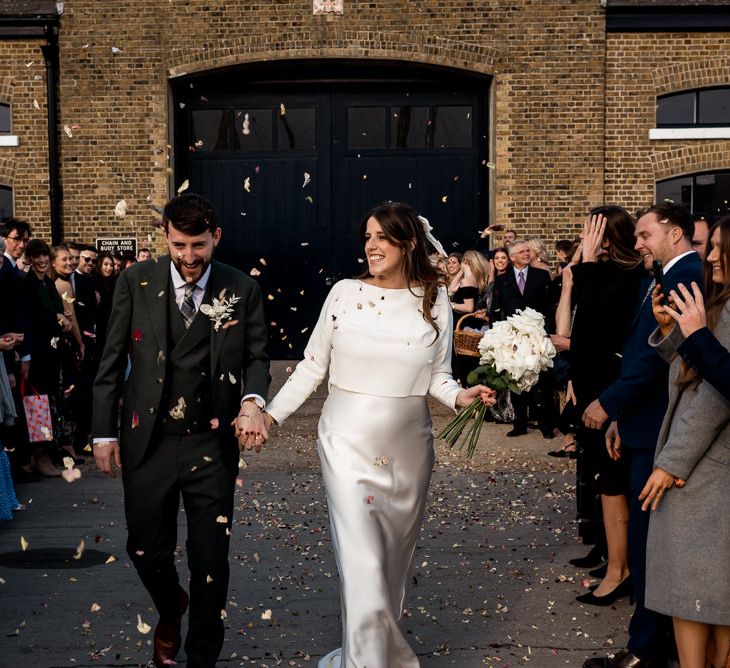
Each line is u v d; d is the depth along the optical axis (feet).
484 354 12.50
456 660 14.23
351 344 12.40
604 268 16.78
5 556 19.71
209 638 12.59
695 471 11.69
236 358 12.81
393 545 12.40
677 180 52.39
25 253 28.12
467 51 51.57
